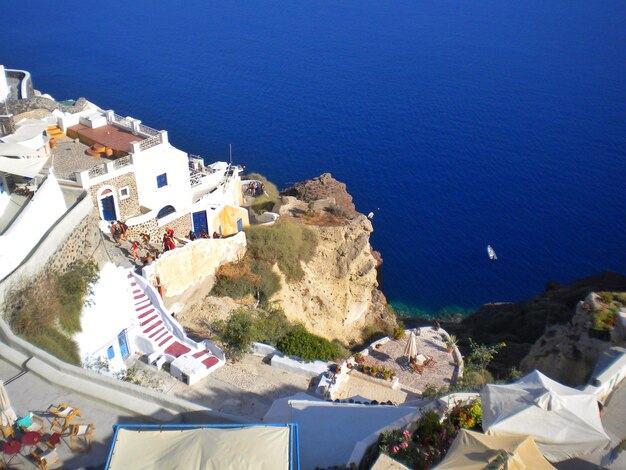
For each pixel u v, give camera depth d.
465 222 90.38
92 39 173.38
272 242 47.34
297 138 115.56
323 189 65.56
